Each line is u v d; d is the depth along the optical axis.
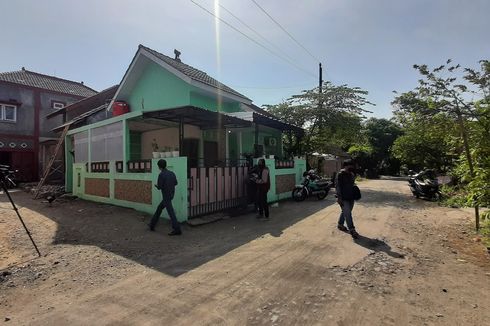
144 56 13.08
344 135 21.19
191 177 8.84
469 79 7.11
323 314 3.66
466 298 4.06
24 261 5.75
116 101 14.74
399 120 14.12
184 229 7.96
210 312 3.75
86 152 12.95
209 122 11.36
